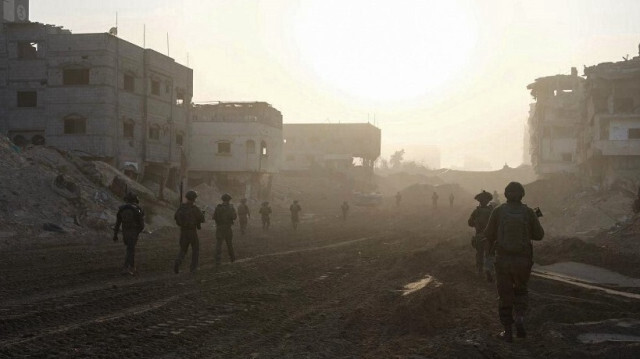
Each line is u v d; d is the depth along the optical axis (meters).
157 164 44.41
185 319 7.86
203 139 57.12
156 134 44.25
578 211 36.81
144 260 14.64
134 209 12.26
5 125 40.03
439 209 53.00
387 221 39.06
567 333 6.50
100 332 6.96
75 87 38.94
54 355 5.91
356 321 7.72
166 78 45.31
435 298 8.51
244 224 24.83
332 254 17.38
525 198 55.41
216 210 14.23
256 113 60.25
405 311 7.72
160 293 9.78
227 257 15.92
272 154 61.50
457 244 18.70
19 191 22.25
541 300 8.60
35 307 8.33
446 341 6.37
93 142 38.62
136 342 6.55
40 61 39.56
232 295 9.79
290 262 14.89
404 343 6.56
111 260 14.41
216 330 7.29
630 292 10.16
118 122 39.81
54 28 43.38
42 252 15.72
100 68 38.69
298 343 6.68
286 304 9.15
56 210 22.16
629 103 51.69
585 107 58.50
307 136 95.56
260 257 15.86
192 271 12.62
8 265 13.05
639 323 6.85
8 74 40.00
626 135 50.06
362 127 94.38
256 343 6.66
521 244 6.41
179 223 12.56
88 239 19.70
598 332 6.59
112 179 30.70
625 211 34.25
